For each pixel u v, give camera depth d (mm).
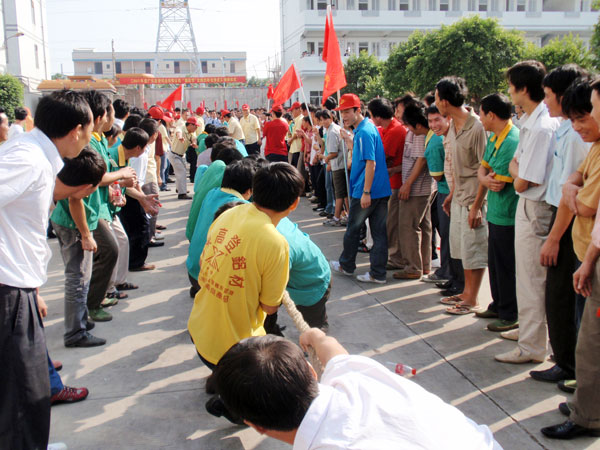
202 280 2521
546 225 3223
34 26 29578
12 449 2146
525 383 3193
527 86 3156
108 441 2738
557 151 2982
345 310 4480
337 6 37781
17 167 2008
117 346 3867
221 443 2723
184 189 10156
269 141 9805
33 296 2191
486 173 3824
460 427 1245
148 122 5566
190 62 73438
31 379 2174
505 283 3857
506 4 39594
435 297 4734
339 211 7602
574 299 2984
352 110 5102
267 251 2324
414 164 5023
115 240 4191
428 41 27203
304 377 1250
